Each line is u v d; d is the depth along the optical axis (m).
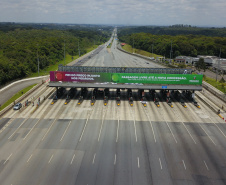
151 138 60.28
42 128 64.88
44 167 47.88
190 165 49.47
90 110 78.19
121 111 77.62
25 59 139.00
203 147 56.53
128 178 45.22
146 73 83.75
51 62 164.25
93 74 84.06
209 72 156.88
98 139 59.38
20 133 61.84
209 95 97.31
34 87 101.81
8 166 48.00
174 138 60.53
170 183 44.03
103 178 45.06
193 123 69.62
